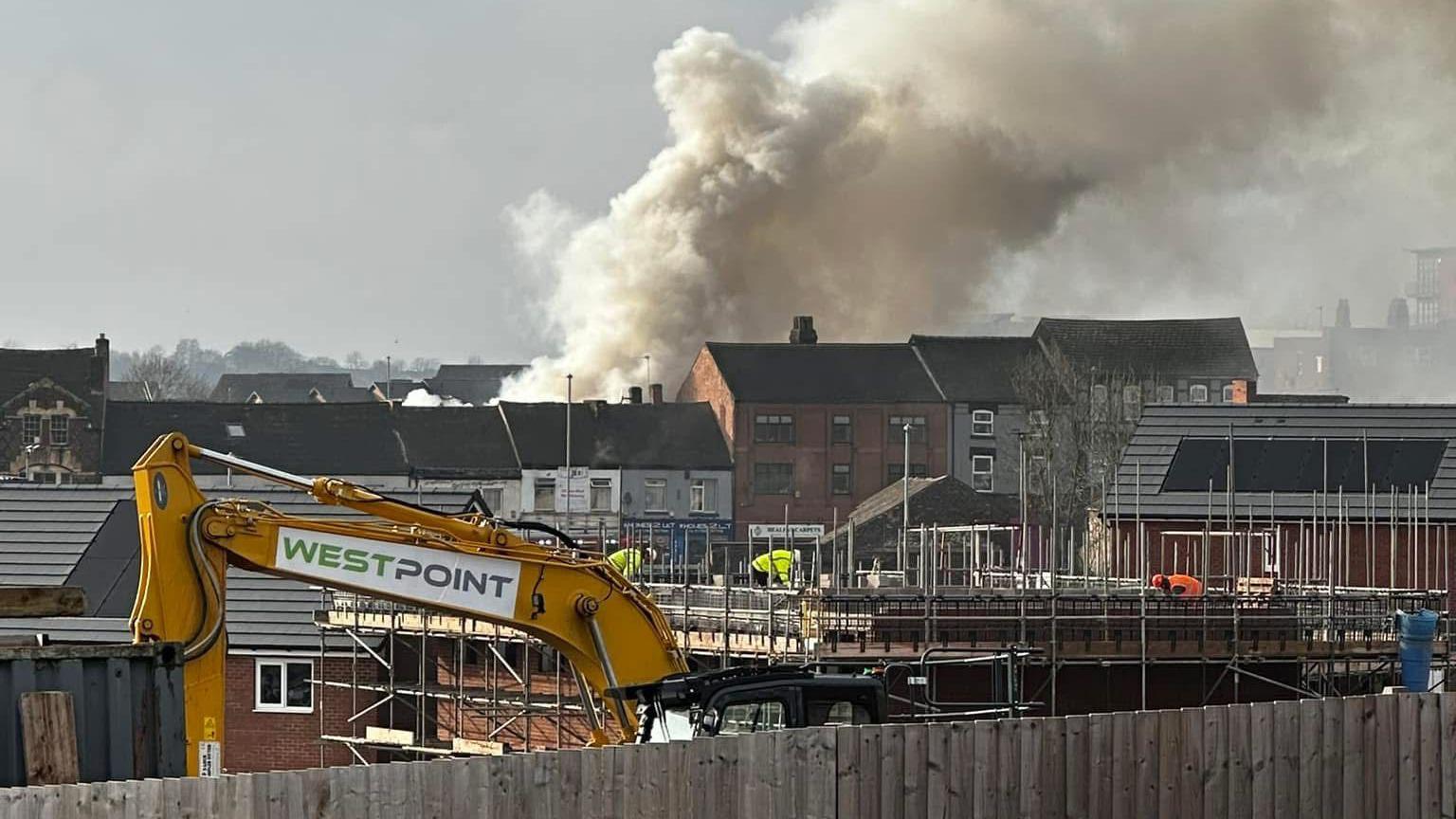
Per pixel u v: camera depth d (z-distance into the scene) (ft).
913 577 634.84
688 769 152.46
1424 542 539.70
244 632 412.57
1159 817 163.84
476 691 391.65
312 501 465.88
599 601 224.33
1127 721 163.32
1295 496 552.00
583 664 224.33
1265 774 167.12
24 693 163.94
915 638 318.65
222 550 212.23
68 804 138.00
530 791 148.77
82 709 167.12
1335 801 169.17
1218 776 165.78
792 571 483.92
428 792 146.20
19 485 466.70
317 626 412.98
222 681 210.79
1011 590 393.50
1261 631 328.08
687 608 341.00
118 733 168.55
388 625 389.19
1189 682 332.60
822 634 315.99
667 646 226.79
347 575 216.33
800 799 154.92
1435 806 172.96
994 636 318.24
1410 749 172.04
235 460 215.51
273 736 414.21
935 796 157.99
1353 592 387.75
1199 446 568.82
